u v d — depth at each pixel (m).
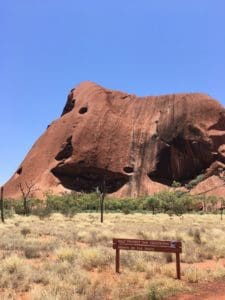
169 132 172.62
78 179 167.75
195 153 166.75
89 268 14.52
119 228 34.78
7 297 10.29
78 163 167.50
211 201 112.50
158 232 28.53
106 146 173.25
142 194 160.38
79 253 16.62
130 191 163.00
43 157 177.50
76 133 175.12
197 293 11.33
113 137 176.38
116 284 12.03
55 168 169.12
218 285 12.36
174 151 168.88
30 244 20.47
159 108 188.00
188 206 97.50
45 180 165.88
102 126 178.25
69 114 189.38
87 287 11.37
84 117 180.62
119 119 183.12
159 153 170.25
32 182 168.12
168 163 169.00
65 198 109.31
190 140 167.50
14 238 23.53
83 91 198.88
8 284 11.63
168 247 13.44
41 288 10.98
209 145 166.25
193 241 22.98
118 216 66.12
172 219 58.31
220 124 173.12
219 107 176.38
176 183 156.62
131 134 179.38
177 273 13.26
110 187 167.88
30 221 44.16
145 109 190.12
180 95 187.38
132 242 13.88
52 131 187.25
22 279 12.27
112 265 14.95
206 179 153.88
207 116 174.00
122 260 15.58
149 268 14.24
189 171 167.25
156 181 167.12
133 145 176.00
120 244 14.04
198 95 180.25
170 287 11.77
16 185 173.12
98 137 174.75
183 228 35.78
